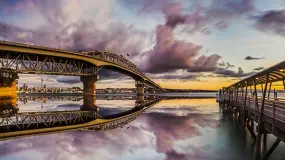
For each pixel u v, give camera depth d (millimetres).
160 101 83250
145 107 56344
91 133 23250
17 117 37281
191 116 34625
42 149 16750
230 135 19812
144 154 14586
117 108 54562
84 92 114188
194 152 14750
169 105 61188
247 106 21453
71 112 44938
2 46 73312
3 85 81500
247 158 13250
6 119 34969
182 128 24141
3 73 81000
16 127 28031
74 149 16453
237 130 22094
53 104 67312
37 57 86688
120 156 14320
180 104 64062
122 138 20078
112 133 22734
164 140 18625
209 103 67000
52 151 16078
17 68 81500
